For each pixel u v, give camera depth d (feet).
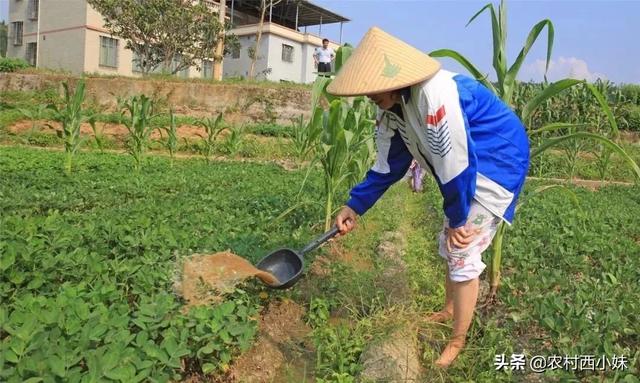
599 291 11.91
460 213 9.09
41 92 63.82
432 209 25.11
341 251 16.17
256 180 27.30
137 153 29.48
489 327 10.78
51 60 91.45
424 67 8.34
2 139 46.50
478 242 9.66
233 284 10.23
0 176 23.17
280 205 19.49
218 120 36.58
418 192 32.63
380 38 8.61
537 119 49.83
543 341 10.48
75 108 26.40
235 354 9.70
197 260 10.82
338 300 12.37
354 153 17.78
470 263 9.62
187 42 72.74
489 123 9.13
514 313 10.98
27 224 12.42
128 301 10.87
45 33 92.32
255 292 11.73
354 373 9.50
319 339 10.56
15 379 6.64
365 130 18.98
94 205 19.04
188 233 14.20
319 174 31.55
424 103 8.41
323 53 60.49
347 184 20.57
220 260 10.59
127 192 21.20
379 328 10.39
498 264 12.39
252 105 63.77
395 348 9.80
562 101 49.83
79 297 9.33
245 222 16.22
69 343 7.76
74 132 26.45
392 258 15.52
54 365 6.83
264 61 102.53
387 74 8.16
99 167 30.30
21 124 52.03
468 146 8.54
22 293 9.87
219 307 9.34
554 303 10.63
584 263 15.06
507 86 12.26
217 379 9.29
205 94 64.03
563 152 48.80
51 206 17.66
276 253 11.43
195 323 8.98
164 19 70.03
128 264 11.41
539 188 12.59
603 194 31.96
